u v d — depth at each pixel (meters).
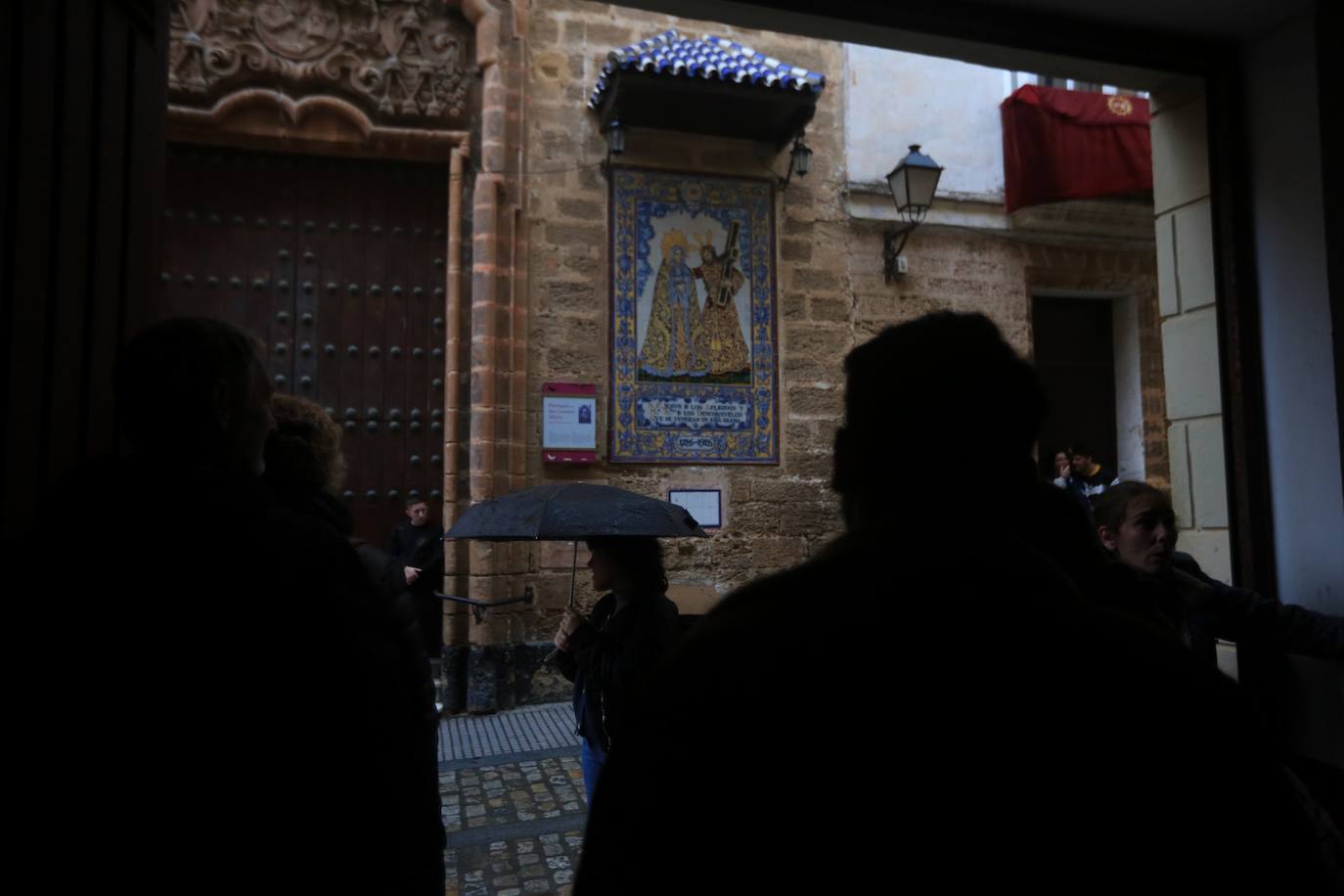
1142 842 0.80
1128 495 2.60
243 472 1.45
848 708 0.81
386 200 7.88
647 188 7.84
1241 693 0.92
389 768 1.36
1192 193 3.75
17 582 1.27
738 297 8.00
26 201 1.68
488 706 7.06
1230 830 0.82
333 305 7.71
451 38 7.59
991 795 0.79
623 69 6.89
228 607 1.28
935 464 0.95
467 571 7.31
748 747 0.81
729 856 0.79
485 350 7.28
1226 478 3.46
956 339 0.99
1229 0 3.21
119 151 2.07
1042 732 0.81
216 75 7.09
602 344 7.69
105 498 1.33
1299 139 3.27
